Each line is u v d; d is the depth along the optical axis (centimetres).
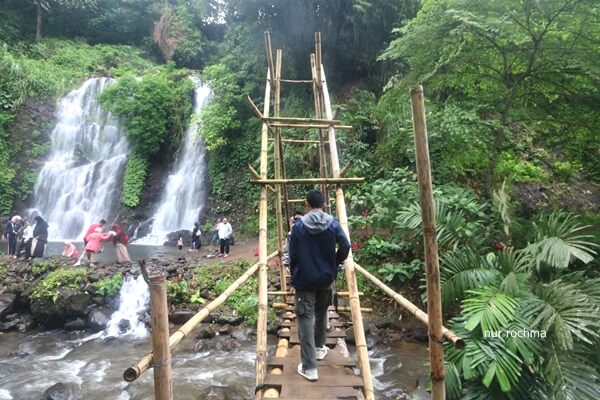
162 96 1805
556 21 680
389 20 1341
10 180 1605
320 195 343
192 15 2544
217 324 785
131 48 2494
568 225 527
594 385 374
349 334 693
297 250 328
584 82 734
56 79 1933
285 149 1355
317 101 629
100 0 2581
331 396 297
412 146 888
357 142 1164
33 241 1059
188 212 1628
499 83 827
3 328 793
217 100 1689
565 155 1068
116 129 1839
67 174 1686
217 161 1667
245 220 1493
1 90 1755
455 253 548
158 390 209
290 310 567
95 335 780
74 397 546
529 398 405
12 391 566
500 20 652
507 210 645
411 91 229
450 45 759
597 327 407
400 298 363
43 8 2341
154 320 211
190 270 939
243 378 603
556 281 451
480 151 852
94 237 989
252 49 1591
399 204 781
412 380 580
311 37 1445
